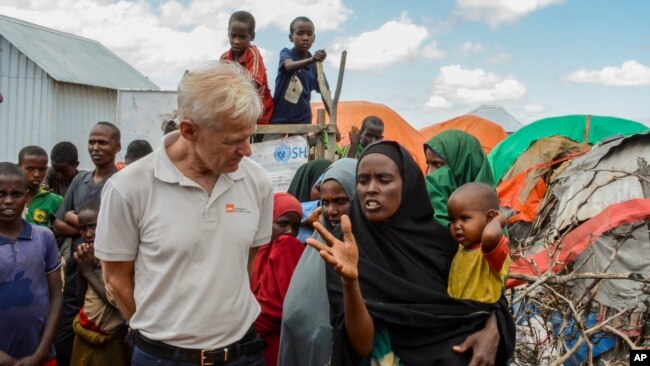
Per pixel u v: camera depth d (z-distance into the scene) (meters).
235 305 2.50
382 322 2.44
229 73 2.29
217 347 2.45
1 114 15.27
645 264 3.90
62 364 4.21
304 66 6.28
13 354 3.51
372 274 2.48
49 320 3.64
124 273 2.51
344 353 2.42
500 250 2.42
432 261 2.55
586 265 4.05
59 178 6.12
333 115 6.05
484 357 2.36
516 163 7.84
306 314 2.64
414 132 14.47
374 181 2.55
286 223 3.47
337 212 3.06
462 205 2.57
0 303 3.46
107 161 4.61
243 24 6.11
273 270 3.25
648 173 4.54
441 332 2.45
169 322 2.40
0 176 3.51
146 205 2.40
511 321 2.54
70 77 15.68
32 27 17.25
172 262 2.38
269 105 6.38
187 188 2.41
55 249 3.76
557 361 3.21
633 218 3.89
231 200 2.51
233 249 2.48
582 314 3.73
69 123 15.86
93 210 3.89
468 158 3.81
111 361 3.70
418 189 2.67
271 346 3.20
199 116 2.22
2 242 3.52
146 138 7.45
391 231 2.59
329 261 2.16
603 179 4.76
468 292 2.52
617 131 7.93
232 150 2.29
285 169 5.94
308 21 6.62
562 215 4.81
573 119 8.21
